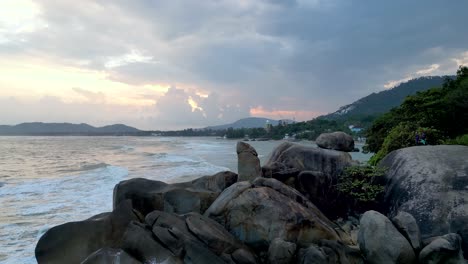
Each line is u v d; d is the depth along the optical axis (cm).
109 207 1833
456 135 1745
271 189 1060
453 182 1022
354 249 933
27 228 1505
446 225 938
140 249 886
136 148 7481
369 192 1205
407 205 1048
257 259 948
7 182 2647
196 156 5131
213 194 1158
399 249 858
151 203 1134
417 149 1234
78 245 948
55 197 2084
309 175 1273
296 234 971
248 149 1229
